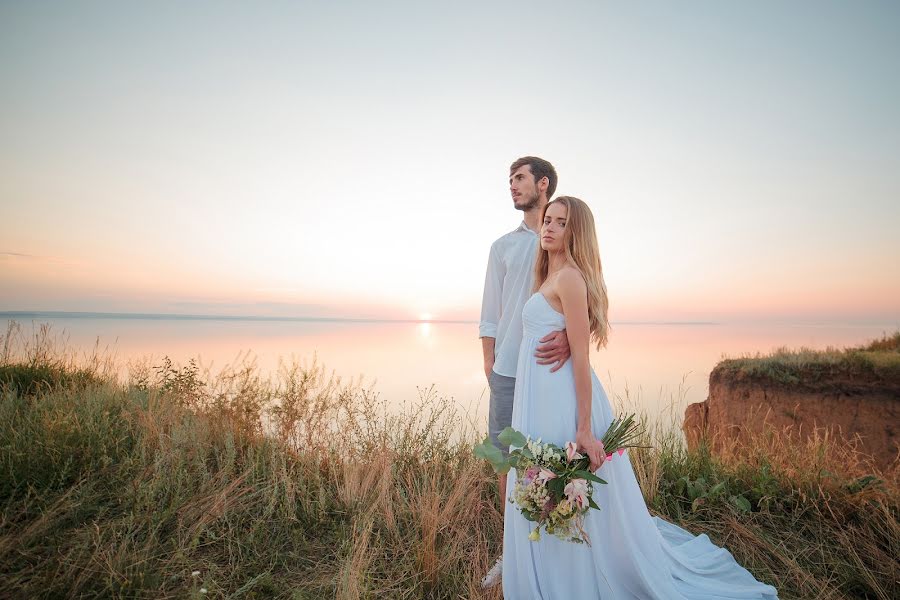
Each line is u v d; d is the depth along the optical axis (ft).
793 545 8.69
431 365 80.59
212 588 6.68
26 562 6.82
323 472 10.98
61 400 12.36
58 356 18.11
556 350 6.91
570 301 6.62
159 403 12.67
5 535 7.27
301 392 12.13
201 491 9.01
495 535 9.27
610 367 79.97
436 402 12.87
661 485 10.76
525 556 6.75
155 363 15.40
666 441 12.01
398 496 9.87
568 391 6.85
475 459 11.34
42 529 7.38
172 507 8.23
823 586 7.48
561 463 6.19
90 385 14.70
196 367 14.07
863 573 7.64
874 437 26.86
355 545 7.64
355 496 9.80
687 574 7.50
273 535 8.46
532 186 9.00
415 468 11.48
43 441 9.55
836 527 9.09
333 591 7.23
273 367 13.91
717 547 8.59
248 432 11.75
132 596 6.49
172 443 10.23
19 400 12.51
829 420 28.66
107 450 10.07
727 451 12.14
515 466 6.34
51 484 8.53
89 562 6.70
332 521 9.11
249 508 8.98
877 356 31.65
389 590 7.39
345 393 12.25
